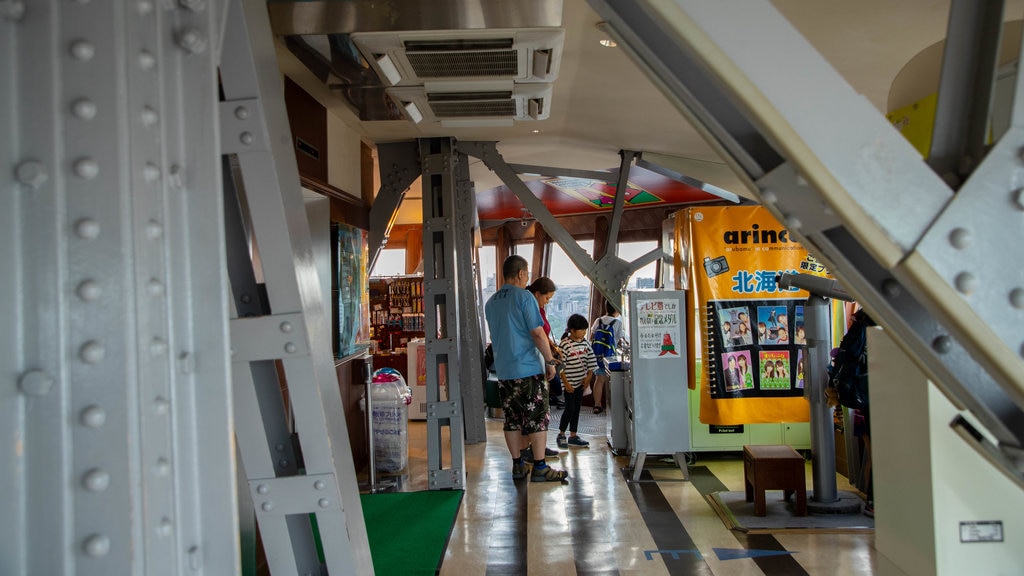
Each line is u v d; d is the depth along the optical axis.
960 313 0.78
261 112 1.41
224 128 1.41
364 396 5.54
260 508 1.51
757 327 5.37
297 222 1.53
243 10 1.39
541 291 6.10
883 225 0.80
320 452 1.49
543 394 5.19
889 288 0.97
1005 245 0.79
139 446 0.83
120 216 0.82
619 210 6.38
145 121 0.92
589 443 6.66
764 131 0.81
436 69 3.53
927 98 1.83
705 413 5.41
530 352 5.14
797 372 5.34
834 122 0.81
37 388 0.78
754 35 0.81
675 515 4.31
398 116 4.54
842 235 0.97
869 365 2.10
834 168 0.80
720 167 6.30
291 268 1.45
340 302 5.00
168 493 0.93
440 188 5.55
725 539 3.85
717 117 0.96
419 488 5.05
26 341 0.80
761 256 5.38
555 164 7.59
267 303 1.58
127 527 0.81
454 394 5.00
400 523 4.23
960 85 0.93
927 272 0.79
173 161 1.03
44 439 0.80
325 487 1.50
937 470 1.73
